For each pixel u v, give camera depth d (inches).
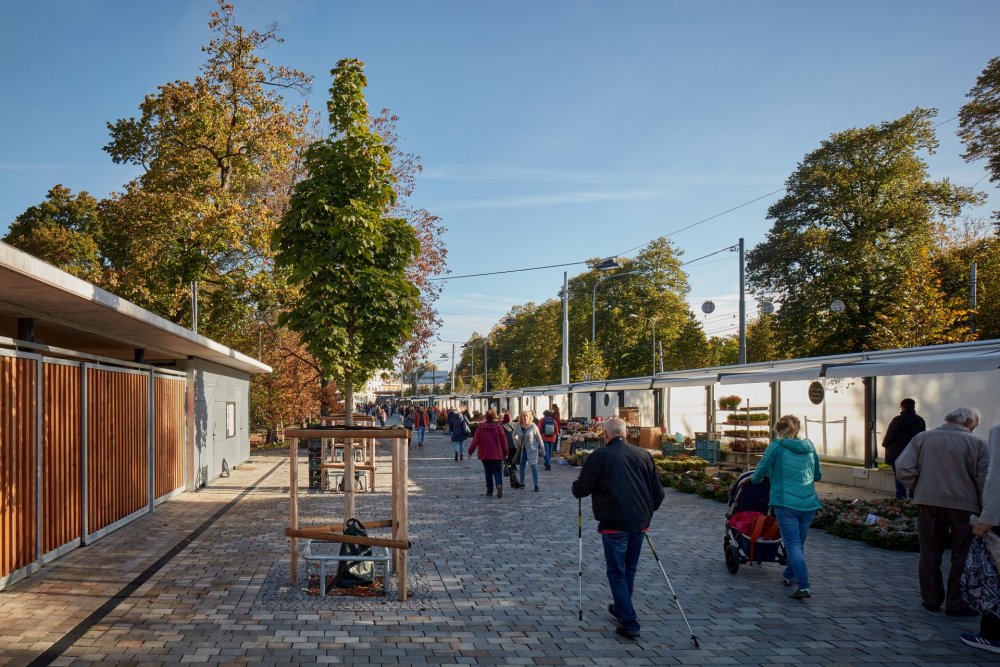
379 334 321.4
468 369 4758.9
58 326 366.0
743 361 1020.5
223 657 201.3
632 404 1062.4
